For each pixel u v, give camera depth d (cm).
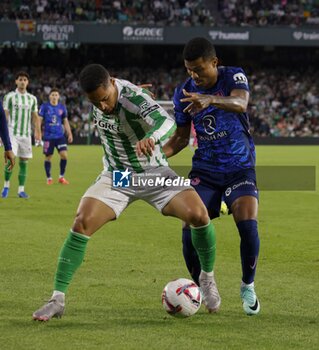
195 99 1711
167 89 14200
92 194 1769
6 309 1825
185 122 1927
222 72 1858
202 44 1808
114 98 1695
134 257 2611
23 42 12694
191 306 1714
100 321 1716
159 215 3853
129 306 1873
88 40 12862
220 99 1741
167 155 1948
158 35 13125
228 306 1895
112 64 14350
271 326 1689
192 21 13538
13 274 2286
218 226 3447
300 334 1619
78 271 2342
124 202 1789
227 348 1502
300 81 14638
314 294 2039
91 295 1994
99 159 8588
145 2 13575
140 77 14262
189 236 1875
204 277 1836
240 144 1869
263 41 13500
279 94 14362
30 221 3559
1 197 4641
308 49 14912
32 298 1952
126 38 13012
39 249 2767
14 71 13688
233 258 2625
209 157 1892
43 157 9238
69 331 1622
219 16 13950
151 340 1559
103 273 2312
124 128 1727
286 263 2541
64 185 5509
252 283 1803
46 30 12619
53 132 5575
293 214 3956
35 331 1619
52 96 5566
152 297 1978
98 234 3173
